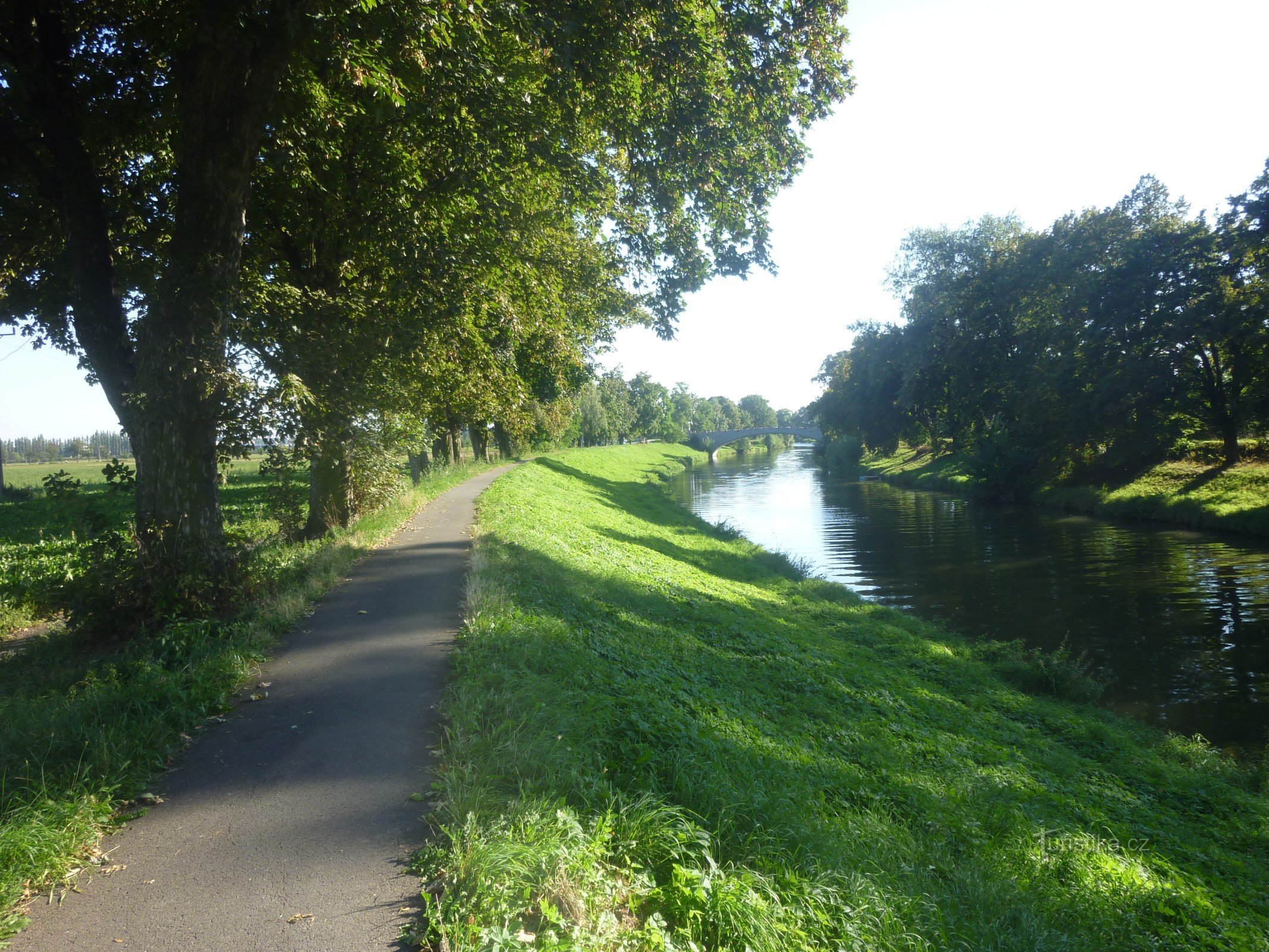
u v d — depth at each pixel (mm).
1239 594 20406
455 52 9781
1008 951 4578
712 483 67375
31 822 4285
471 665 7102
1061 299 45188
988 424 53219
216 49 9398
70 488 10578
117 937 3557
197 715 6379
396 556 14602
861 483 63344
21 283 12586
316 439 11023
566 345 17625
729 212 13531
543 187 15141
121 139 12312
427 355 15109
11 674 8266
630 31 10531
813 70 12500
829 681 11688
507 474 36750
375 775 5203
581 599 11727
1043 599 20969
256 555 11188
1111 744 11188
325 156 12531
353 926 3584
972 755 9836
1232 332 32750
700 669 10344
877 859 5391
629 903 3830
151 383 9625
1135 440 38594
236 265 10375
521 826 4105
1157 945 5602
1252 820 9070
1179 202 42000
